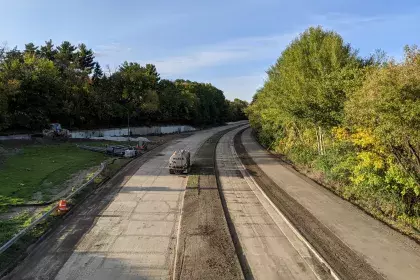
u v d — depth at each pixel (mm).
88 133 53719
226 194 21016
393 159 16047
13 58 53656
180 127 82188
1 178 22812
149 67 84375
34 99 48406
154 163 31031
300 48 28109
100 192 20859
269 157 36000
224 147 46062
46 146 39031
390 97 12039
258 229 15148
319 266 11734
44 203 17812
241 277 10859
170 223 15852
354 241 13453
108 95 65750
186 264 11672
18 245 12875
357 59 24094
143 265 11781
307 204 18344
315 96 22375
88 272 11242
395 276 10805
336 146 22125
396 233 14211
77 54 77375
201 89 110062
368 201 18000
